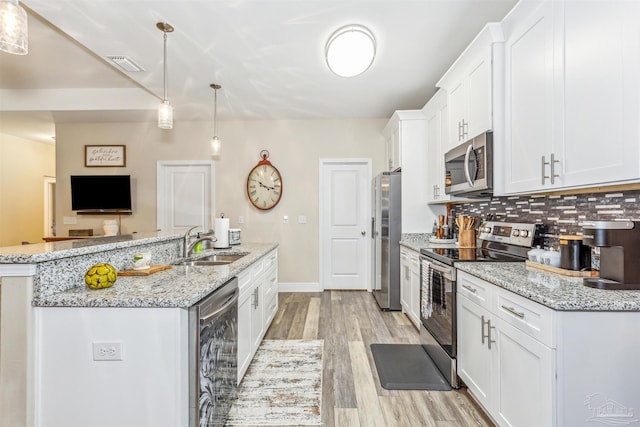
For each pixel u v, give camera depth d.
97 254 1.76
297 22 2.40
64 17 2.30
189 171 4.95
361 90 3.70
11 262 1.34
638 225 1.38
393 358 2.66
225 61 2.99
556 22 1.63
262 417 1.92
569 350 1.25
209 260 2.82
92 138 4.91
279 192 4.82
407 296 3.59
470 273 1.95
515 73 2.01
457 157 2.67
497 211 2.96
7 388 1.36
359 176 4.94
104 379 1.39
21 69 3.55
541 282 1.55
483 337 1.81
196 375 1.42
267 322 3.16
